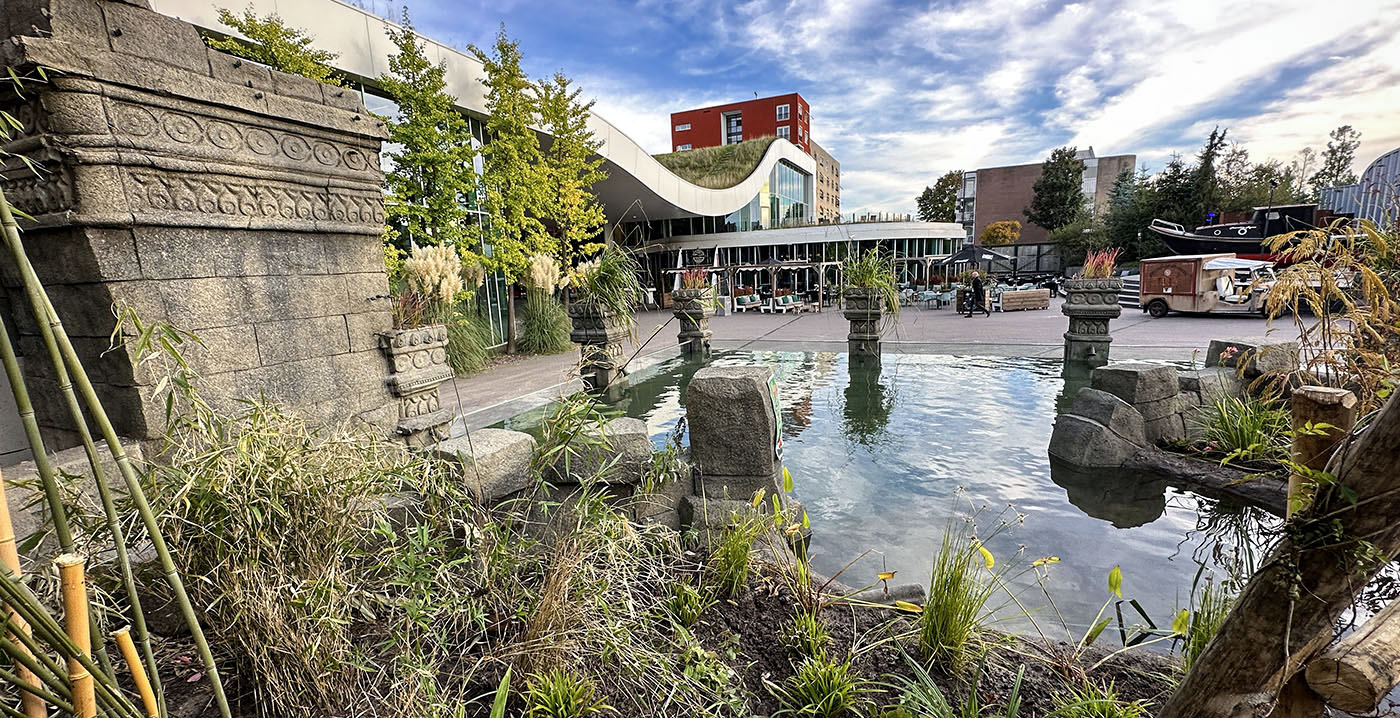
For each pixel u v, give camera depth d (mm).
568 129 12320
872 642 1919
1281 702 1170
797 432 5230
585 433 2182
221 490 1326
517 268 10969
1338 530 897
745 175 26438
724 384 2818
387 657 1651
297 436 1672
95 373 2729
